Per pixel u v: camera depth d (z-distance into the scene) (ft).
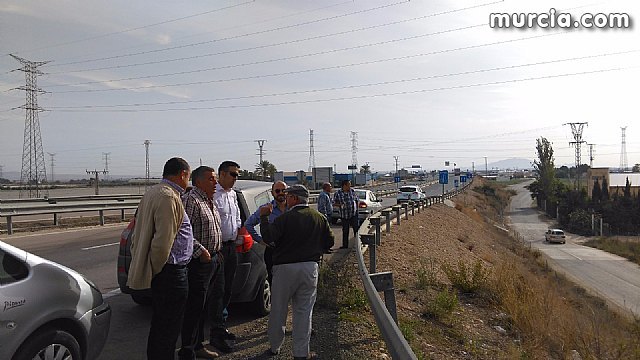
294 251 17.89
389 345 12.35
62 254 40.37
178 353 17.24
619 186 286.25
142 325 21.74
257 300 23.68
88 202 63.72
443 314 27.66
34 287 13.04
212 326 18.94
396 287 32.35
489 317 30.86
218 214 18.26
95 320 14.80
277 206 22.43
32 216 64.23
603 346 31.01
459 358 22.53
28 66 153.79
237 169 19.95
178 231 15.28
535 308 32.45
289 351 19.27
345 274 28.68
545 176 297.53
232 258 19.75
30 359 12.67
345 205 45.83
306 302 18.08
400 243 51.06
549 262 127.75
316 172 200.44
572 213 233.14
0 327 11.96
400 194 134.51
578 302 63.26
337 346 19.97
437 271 41.57
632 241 181.57
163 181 15.60
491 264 68.64
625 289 101.40
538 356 25.91
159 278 15.16
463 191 235.81
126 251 21.76
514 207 310.45
